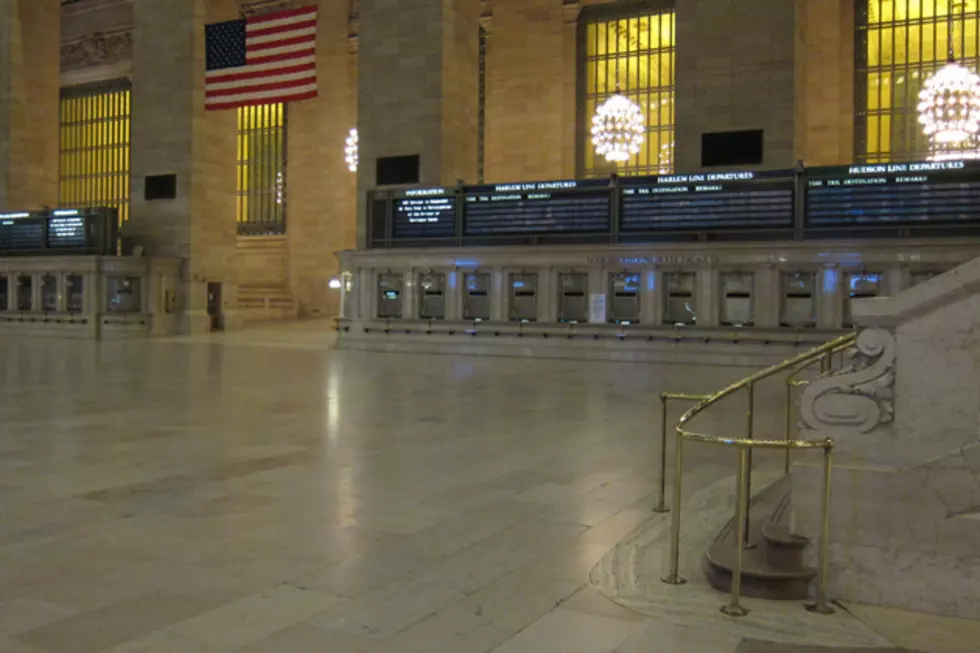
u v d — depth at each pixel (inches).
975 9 1194.6
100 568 199.6
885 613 182.2
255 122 1702.8
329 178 1576.0
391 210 927.0
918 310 185.0
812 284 734.5
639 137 1102.4
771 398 531.5
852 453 191.0
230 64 979.3
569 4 1412.4
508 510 257.4
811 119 1250.0
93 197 1887.3
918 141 1224.2
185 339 1099.3
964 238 682.2
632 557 211.8
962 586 180.2
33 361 770.2
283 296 1545.3
